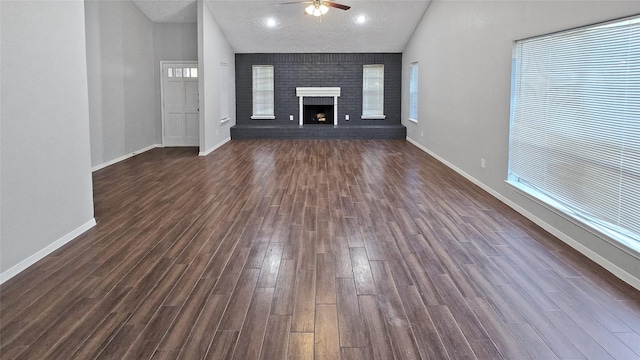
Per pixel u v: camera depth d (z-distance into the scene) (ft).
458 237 13.09
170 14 31.07
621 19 10.16
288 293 9.46
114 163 26.32
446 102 25.23
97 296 9.27
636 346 7.45
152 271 10.59
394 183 20.71
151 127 32.94
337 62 39.34
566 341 7.61
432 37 28.50
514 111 16.26
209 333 7.87
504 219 14.88
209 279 10.16
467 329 8.00
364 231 13.71
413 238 13.04
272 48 37.88
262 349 7.38
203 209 16.19
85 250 11.94
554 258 11.37
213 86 31.53
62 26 12.26
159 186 20.04
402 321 8.29
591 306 8.84
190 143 33.91
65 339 7.64
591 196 11.50
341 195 18.43
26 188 10.71
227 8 29.78
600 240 10.85
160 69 33.14
